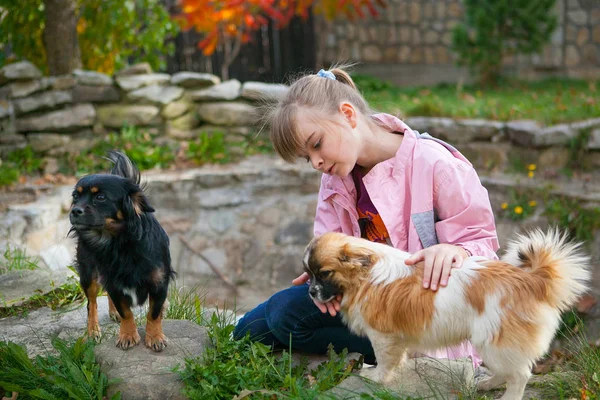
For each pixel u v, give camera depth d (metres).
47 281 4.89
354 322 3.12
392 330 2.98
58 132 9.53
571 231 7.65
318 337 3.61
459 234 3.24
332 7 11.96
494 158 9.20
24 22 10.09
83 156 9.41
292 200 9.25
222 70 14.54
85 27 10.65
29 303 4.62
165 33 11.22
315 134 3.15
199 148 9.62
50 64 9.93
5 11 10.56
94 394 3.17
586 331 6.38
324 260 3.01
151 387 3.14
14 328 4.23
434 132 9.49
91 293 3.78
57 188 8.41
